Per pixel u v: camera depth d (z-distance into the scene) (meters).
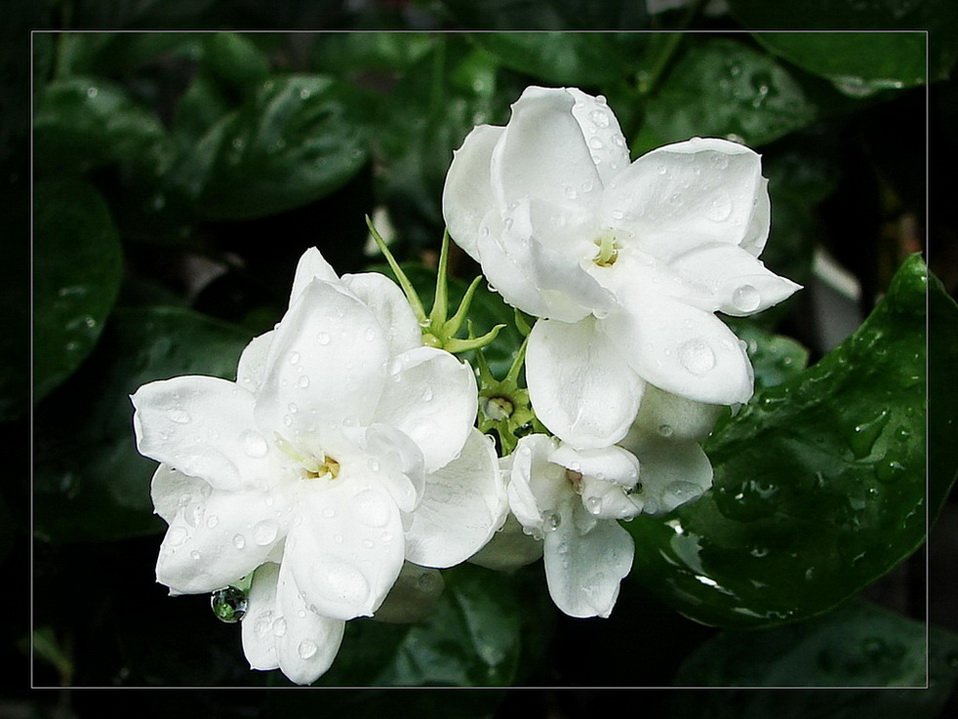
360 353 0.18
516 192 0.19
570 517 0.19
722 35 0.26
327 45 0.30
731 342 0.18
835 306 0.28
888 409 0.21
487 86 0.26
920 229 0.26
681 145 0.19
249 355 0.19
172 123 0.29
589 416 0.18
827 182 0.25
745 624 0.20
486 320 0.22
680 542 0.21
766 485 0.21
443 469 0.18
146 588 0.24
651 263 0.19
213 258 0.26
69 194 0.24
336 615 0.18
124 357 0.23
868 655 0.23
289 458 0.18
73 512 0.23
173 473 0.19
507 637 0.22
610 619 0.24
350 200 0.26
